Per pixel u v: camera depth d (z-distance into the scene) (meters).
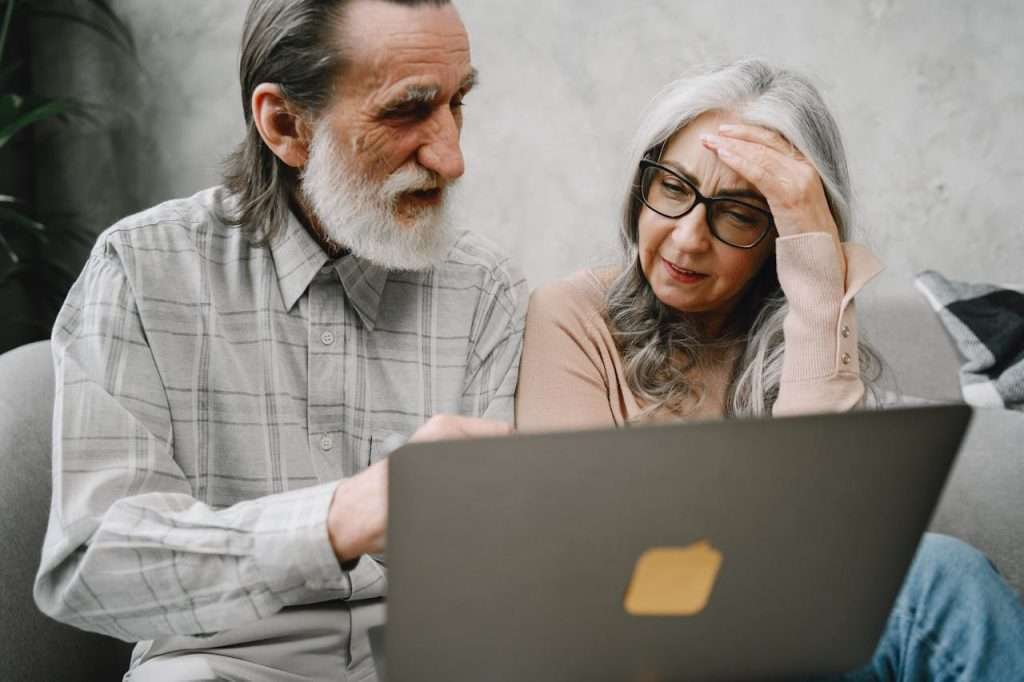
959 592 0.92
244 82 1.17
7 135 2.00
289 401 1.16
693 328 1.33
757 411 1.31
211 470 1.12
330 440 1.17
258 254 1.17
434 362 1.23
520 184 2.31
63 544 0.95
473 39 2.26
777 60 2.25
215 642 1.09
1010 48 2.25
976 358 1.82
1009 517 1.46
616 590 0.69
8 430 1.27
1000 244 2.33
